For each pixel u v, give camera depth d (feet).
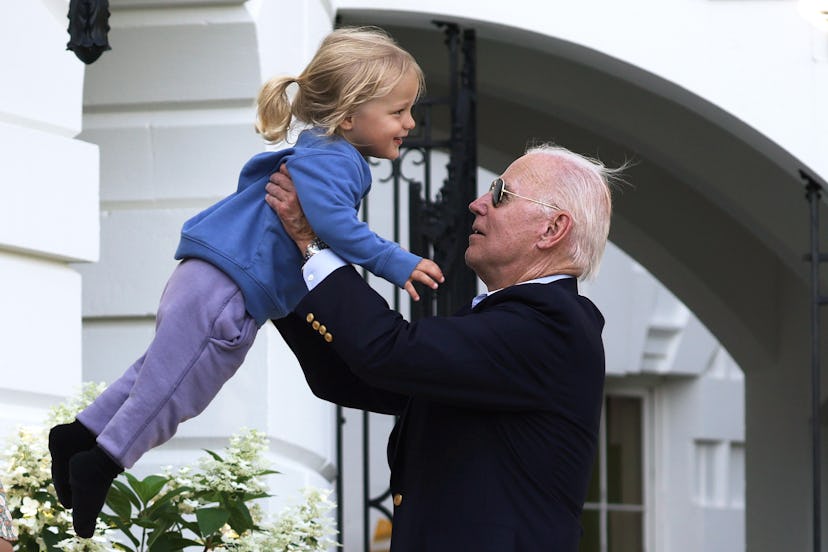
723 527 117.60
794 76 53.06
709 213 75.72
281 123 24.25
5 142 33.30
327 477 49.85
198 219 24.09
